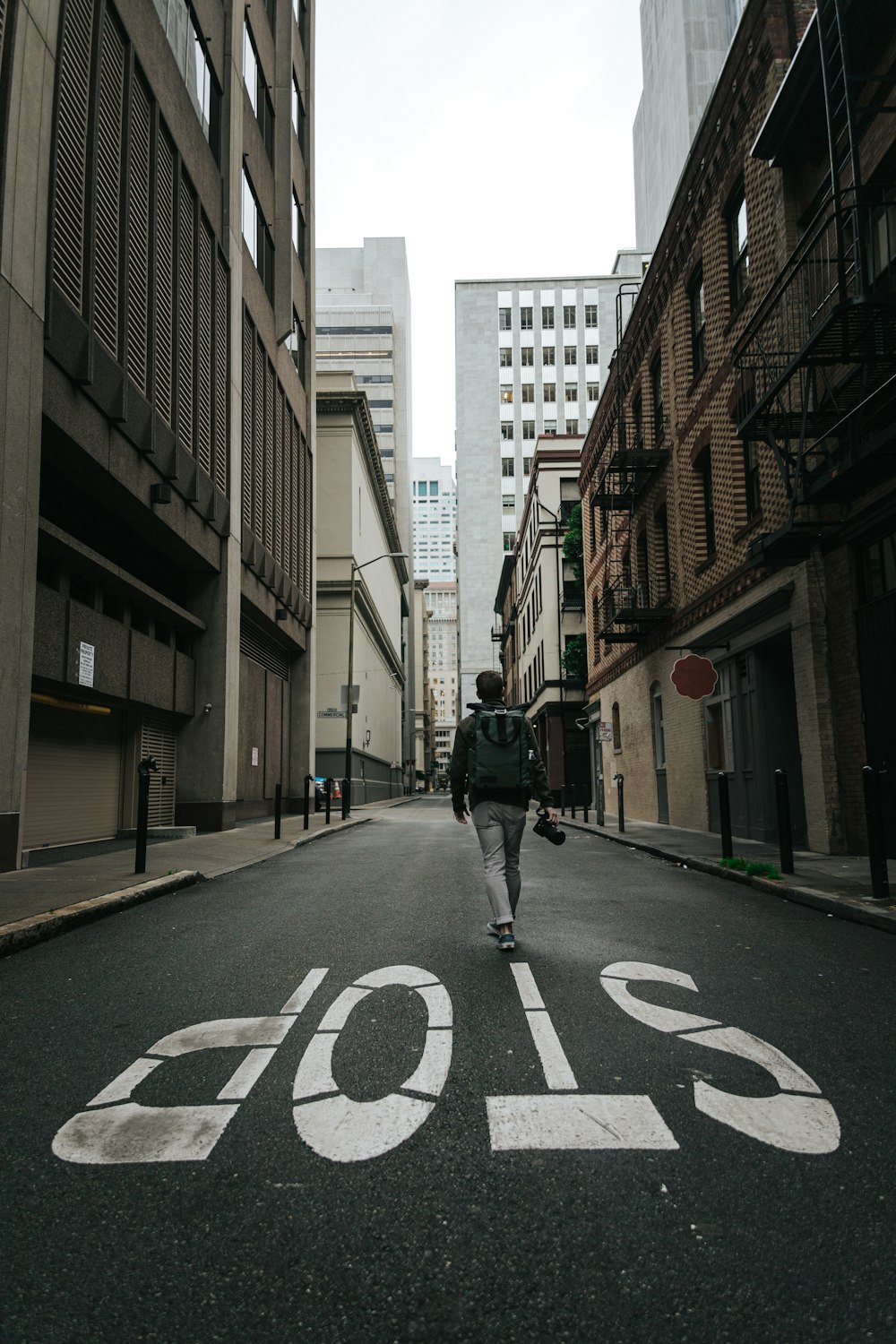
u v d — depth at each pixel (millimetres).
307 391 29562
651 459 19156
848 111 8672
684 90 79250
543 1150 2842
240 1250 2295
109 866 10328
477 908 7672
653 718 20719
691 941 6055
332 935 6375
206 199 18156
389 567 67750
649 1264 2211
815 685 11352
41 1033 4113
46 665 11719
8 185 9648
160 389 15141
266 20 24797
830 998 4586
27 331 10047
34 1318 2020
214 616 18703
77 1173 2727
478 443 89000
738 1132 2971
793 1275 2164
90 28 12172
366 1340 1938
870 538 10336
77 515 14133
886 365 9188
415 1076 3484
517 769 5816
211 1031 4102
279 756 26594
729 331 14617
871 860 7293
